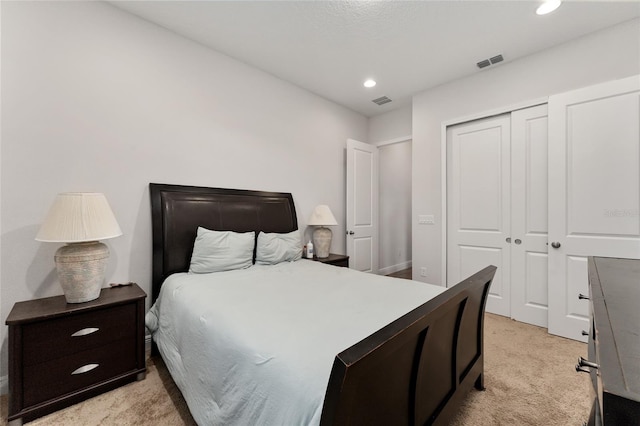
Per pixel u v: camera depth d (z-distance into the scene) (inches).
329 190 149.9
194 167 99.7
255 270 89.8
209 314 53.9
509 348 87.4
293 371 34.3
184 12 84.9
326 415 25.6
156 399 63.6
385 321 46.9
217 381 45.5
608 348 21.6
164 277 87.0
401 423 37.6
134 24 86.4
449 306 43.7
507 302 113.0
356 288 68.1
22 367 56.1
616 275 44.6
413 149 141.5
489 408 60.6
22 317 56.6
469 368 61.1
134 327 70.6
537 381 70.3
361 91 138.6
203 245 88.6
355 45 100.8
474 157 122.3
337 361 25.4
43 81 71.6
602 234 88.7
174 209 90.7
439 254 132.3
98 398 63.7
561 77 99.0
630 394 16.2
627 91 84.4
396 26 90.1
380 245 192.4
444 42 98.4
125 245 85.0
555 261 97.0
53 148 73.0
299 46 101.8
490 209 117.6
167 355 67.2
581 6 80.6
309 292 64.7
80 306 63.5
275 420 33.2
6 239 67.1
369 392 30.6
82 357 63.1
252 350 40.3
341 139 156.6
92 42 79.0
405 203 215.9
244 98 113.6
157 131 91.2
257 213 111.3
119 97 83.7
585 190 91.4
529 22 87.7
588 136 90.7
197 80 100.2
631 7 80.7
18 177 68.4
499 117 115.1
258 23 89.6
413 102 141.4
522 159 108.5
